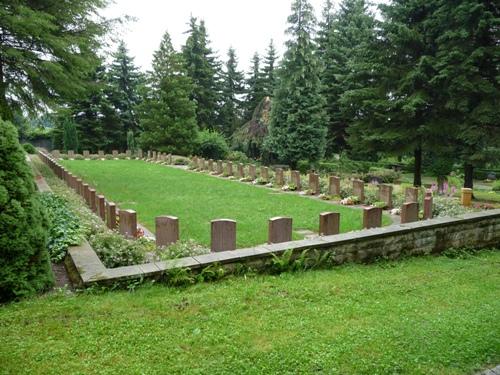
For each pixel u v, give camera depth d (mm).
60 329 3020
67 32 13594
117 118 38625
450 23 13234
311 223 8547
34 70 12609
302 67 24016
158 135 31641
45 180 12281
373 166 25266
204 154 30641
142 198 11930
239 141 31922
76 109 35312
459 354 2873
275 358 2705
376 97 15945
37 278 3785
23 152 3816
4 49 11617
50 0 12656
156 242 5402
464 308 3744
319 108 24703
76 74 14039
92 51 14438
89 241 5203
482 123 12945
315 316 3387
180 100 32281
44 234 3842
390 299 3895
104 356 2682
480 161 13039
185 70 33812
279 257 4684
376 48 15883
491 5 12391
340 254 5129
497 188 19188
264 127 29531
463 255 6199
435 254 6105
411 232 5797
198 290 3924
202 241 7000
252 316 3354
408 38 14492
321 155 24906
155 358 2674
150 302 3551
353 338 3004
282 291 3949
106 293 3768
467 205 9938
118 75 40656
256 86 46219
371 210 6570
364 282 4359
